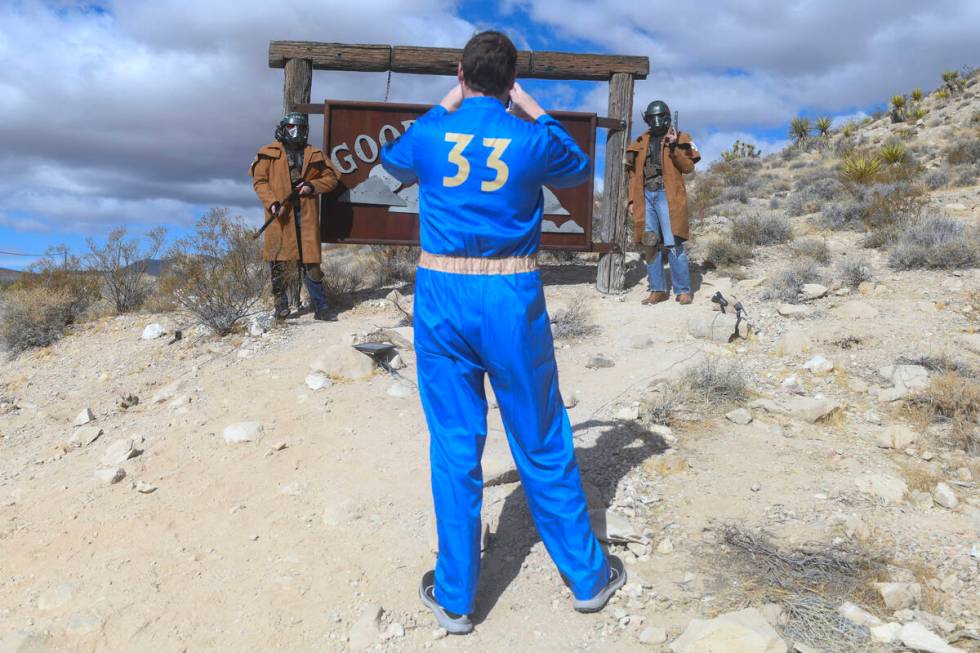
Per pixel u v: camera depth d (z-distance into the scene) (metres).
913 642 2.41
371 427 4.80
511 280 2.64
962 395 4.48
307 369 5.96
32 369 7.48
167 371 6.60
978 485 3.62
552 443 2.81
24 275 9.67
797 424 4.48
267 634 2.84
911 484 3.63
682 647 2.51
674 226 7.20
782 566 2.97
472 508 2.77
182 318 8.14
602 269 8.17
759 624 2.50
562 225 8.08
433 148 2.61
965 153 17.94
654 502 3.60
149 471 4.38
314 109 7.86
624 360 5.96
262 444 4.64
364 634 2.78
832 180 16.81
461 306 2.63
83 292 9.59
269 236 7.13
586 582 2.82
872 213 10.20
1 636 2.90
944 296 6.55
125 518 3.82
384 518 3.64
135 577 3.25
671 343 6.25
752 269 8.34
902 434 4.12
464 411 2.76
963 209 10.09
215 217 7.79
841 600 2.73
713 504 3.54
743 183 21.83
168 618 2.96
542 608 2.90
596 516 3.36
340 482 4.07
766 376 5.35
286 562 3.31
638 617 2.76
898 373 4.98
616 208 8.13
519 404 2.73
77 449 5.00
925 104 34.09
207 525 3.71
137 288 9.31
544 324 2.75
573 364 5.98
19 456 5.07
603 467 3.98
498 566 3.21
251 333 7.11
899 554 3.02
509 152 2.54
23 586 3.27
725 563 3.04
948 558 2.96
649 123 7.21
